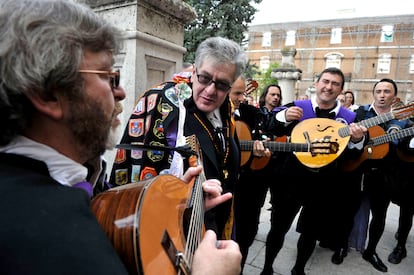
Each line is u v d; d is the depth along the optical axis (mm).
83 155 565
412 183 2406
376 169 2391
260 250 2646
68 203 420
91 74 503
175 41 2408
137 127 1247
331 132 1977
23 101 463
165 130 1198
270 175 2090
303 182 1977
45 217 389
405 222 2553
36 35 437
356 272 2406
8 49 432
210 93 1203
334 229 2373
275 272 2322
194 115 1235
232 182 1414
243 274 2279
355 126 1917
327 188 2014
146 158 1202
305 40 28547
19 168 460
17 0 463
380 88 2359
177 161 1137
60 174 518
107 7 2090
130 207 555
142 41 2029
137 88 2037
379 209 2441
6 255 356
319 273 2367
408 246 2898
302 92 28734
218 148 1278
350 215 2311
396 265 2543
